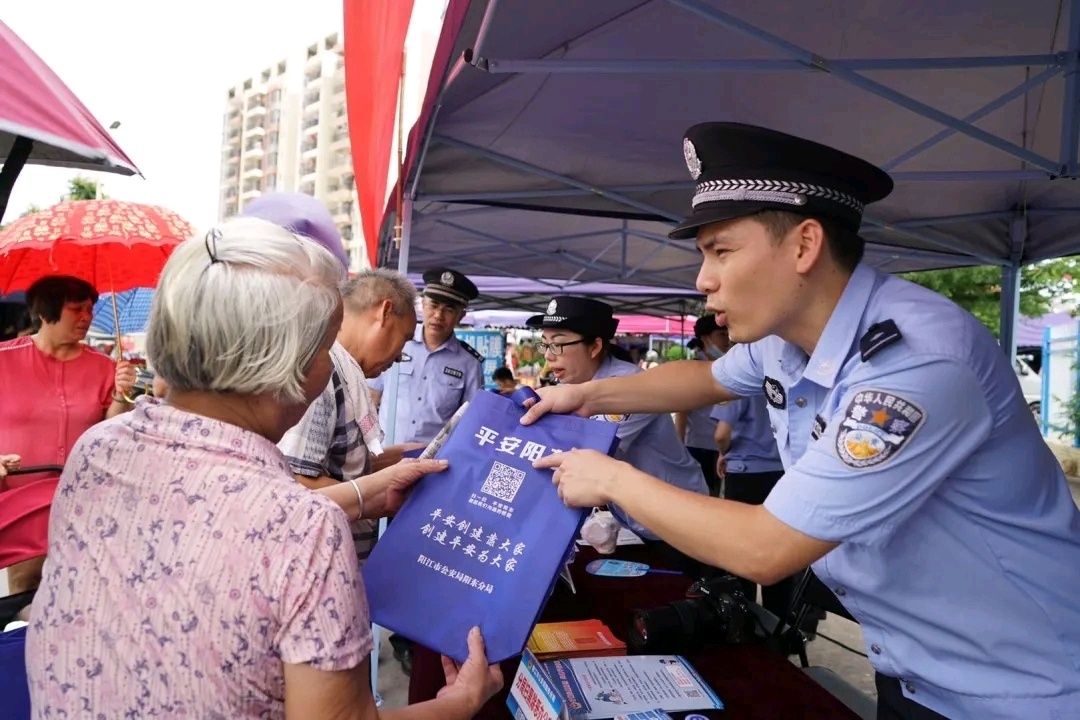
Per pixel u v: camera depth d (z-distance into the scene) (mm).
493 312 16047
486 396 1316
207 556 768
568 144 3500
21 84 1745
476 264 7430
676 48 2568
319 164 89250
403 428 4344
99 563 807
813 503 967
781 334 1195
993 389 1033
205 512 788
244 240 838
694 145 1148
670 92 2945
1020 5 2332
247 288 803
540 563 1098
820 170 1071
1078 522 1134
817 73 2779
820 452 999
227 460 818
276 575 757
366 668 805
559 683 1235
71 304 3373
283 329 818
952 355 990
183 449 826
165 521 793
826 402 1126
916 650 1145
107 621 785
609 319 2756
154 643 765
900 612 1136
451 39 1789
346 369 1743
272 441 916
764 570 990
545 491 1175
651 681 1271
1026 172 3039
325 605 760
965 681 1101
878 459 954
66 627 805
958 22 2430
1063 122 2744
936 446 971
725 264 1122
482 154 3518
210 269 812
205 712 759
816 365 1134
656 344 21938
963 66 2393
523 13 2053
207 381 824
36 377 3311
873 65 2350
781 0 2268
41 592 843
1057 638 1067
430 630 1072
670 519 1045
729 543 1000
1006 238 4824
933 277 12359
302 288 840
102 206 3359
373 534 2008
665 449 2592
